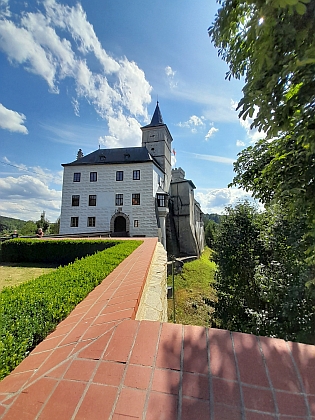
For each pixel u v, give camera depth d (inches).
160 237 911.7
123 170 966.4
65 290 105.5
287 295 204.2
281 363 50.1
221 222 358.9
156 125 1203.2
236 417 40.5
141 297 101.5
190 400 43.1
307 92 80.2
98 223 945.5
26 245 429.4
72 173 992.9
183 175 1448.1
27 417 41.3
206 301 378.9
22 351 63.2
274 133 92.0
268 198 199.8
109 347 56.3
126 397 43.8
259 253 284.4
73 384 47.3
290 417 40.8
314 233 111.7
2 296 94.1
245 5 90.7
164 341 56.9
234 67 111.3
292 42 77.5
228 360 51.0
